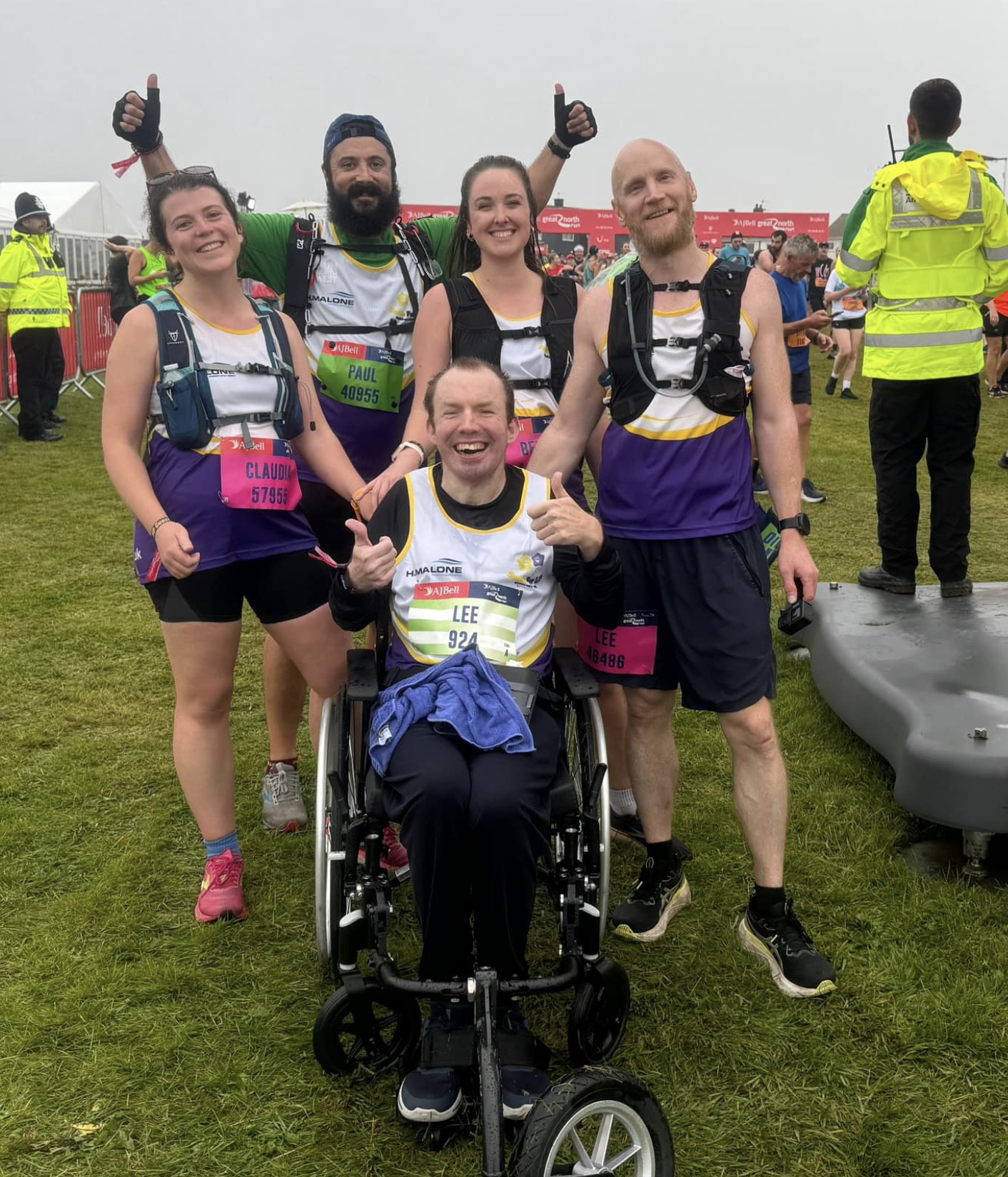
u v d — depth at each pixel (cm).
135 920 296
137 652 500
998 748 301
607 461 271
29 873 320
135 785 373
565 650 261
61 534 707
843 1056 244
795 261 708
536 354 305
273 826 347
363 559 237
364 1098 235
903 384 455
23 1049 246
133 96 316
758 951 278
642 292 262
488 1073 201
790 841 336
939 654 388
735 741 273
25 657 493
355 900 234
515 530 251
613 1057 245
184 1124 226
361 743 255
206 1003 263
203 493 273
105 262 1812
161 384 269
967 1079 236
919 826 344
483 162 304
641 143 256
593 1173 196
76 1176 213
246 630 536
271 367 279
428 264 339
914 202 455
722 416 260
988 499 797
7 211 1474
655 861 293
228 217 272
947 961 274
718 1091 234
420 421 305
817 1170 213
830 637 414
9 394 1151
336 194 325
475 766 224
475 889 219
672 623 269
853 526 720
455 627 245
